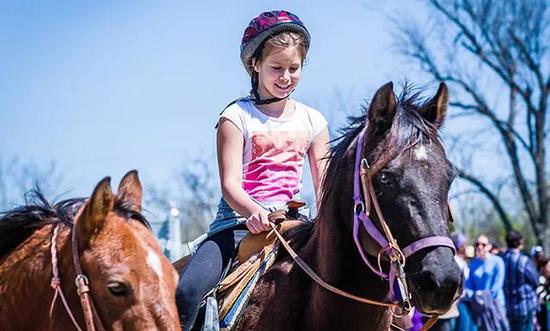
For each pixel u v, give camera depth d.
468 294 13.09
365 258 4.63
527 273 13.60
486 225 36.56
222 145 5.35
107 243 4.00
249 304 5.04
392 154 4.49
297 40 5.34
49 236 4.23
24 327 4.17
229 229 5.43
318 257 4.89
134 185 4.36
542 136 30.08
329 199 4.83
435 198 4.40
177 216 12.12
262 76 5.43
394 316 5.18
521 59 29.86
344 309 4.77
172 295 4.00
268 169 5.38
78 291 3.95
